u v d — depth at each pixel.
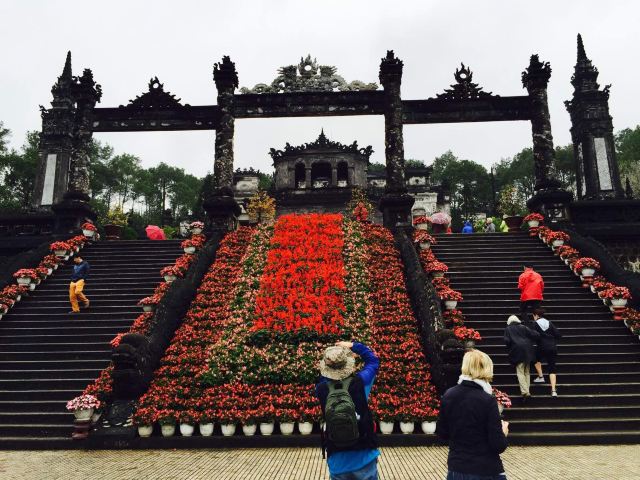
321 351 10.42
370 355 4.18
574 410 8.88
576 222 18.42
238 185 46.91
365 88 20.78
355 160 42.66
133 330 11.66
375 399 8.71
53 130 23.92
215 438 8.40
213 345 10.78
